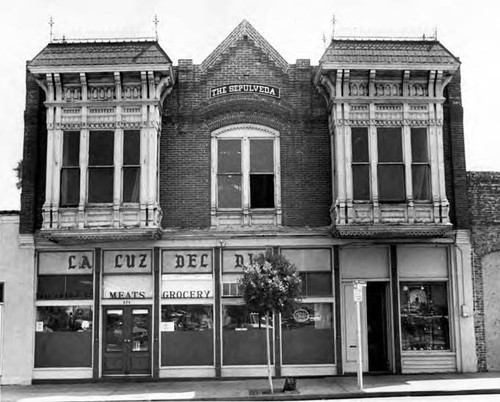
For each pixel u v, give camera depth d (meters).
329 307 20.73
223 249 20.88
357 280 19.30
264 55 21.61
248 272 17.83
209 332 20.53
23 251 20.66
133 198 19.92
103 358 20.38
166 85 20.70
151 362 20.27
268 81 21.48
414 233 20.08
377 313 21.14
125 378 20.22
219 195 21.05
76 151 20.17
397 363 20.47
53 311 20.61
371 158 19.98
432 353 20.73
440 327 21.00
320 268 20.83
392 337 20.56
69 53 20.30
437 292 21.14
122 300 20.55
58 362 20.36
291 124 21.33
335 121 20.19
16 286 20.53
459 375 20.00
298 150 21.23
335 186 20.36
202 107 21.27
